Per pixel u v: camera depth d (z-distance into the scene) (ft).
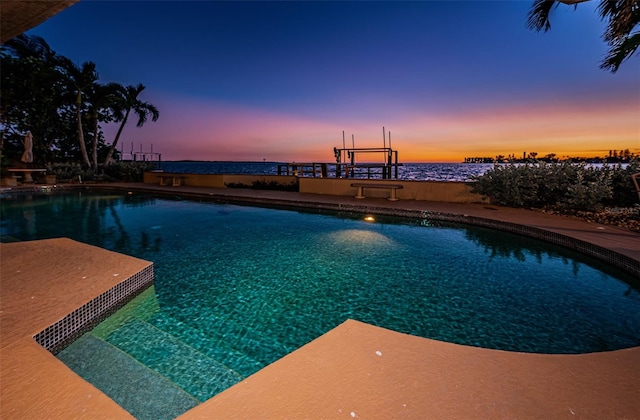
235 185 38.22
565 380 4.14
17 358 4.62
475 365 4.48
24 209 24.82
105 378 5.29
